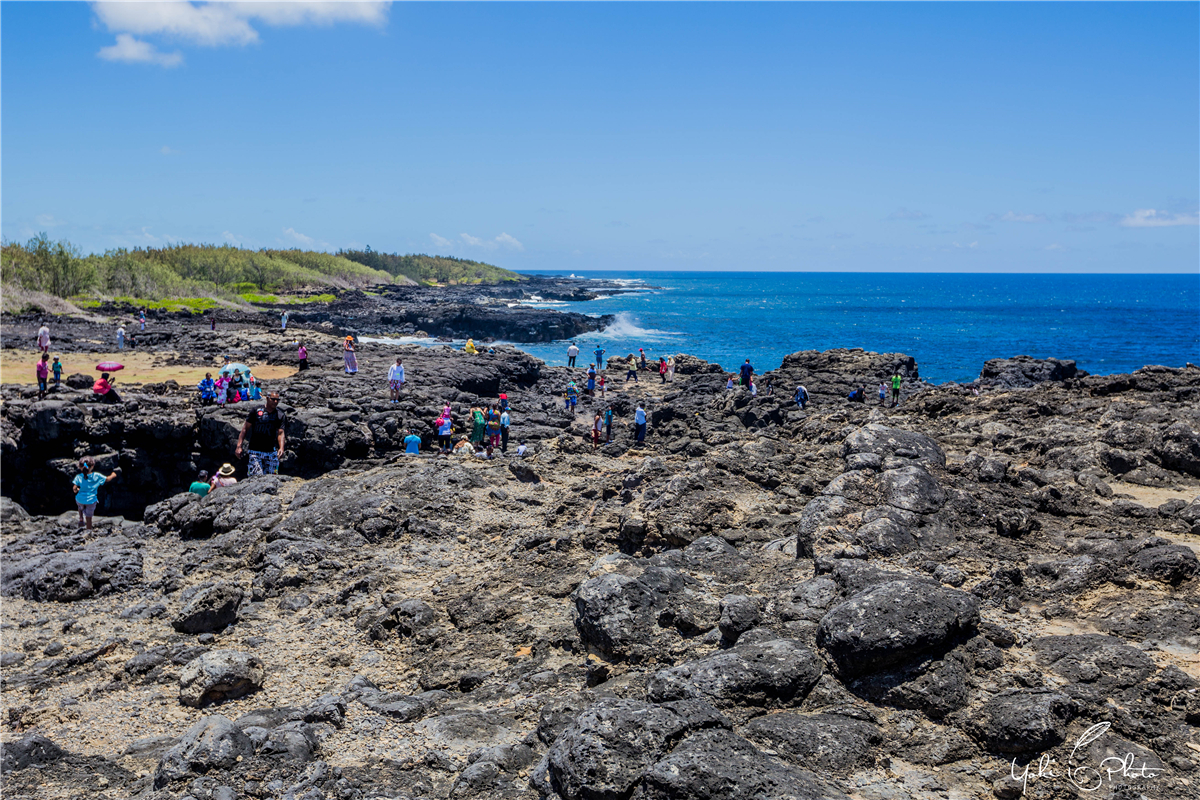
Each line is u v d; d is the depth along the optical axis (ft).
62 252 269.85
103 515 83.35
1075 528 30.07
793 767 16.26
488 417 98.27
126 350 151.94
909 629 19.26
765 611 22.98
